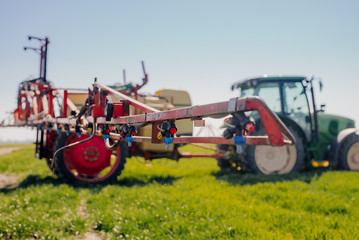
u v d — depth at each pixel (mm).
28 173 8656
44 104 6211
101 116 3752
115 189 6141
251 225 3713
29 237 3717
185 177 7789
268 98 8234
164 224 3883
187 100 8617
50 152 8117
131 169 9352
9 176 8766
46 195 5547
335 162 8414
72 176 7008
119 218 4121
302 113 8305
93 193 6016
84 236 3814
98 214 4359
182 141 2510
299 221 3883
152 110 2723
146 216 4184
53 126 5906
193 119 2176
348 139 8523
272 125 1673
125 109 3307
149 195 5375
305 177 7094
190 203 4816
